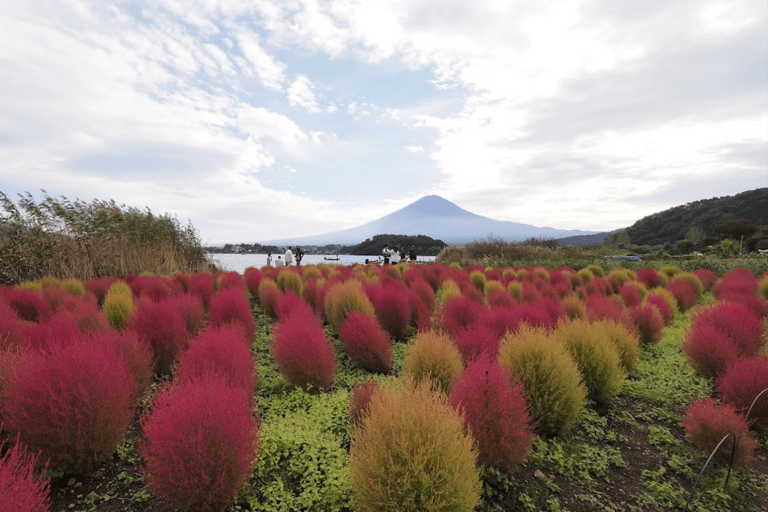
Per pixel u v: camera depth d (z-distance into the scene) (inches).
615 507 128.3
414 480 95.1
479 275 487.8
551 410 159.0
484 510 122.7
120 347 171.8
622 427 180.7
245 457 112.8
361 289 354.3
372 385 165.6
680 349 284.2
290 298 312.7
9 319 210.8
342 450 144.1
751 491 136.8
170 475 104.0
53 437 121.4
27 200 467.8
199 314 270.2
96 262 509.0
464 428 127.3
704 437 152.8
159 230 613.6
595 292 411.5
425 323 292.2
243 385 157.6
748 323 240.7
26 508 85.8
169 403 115.8
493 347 193.9
